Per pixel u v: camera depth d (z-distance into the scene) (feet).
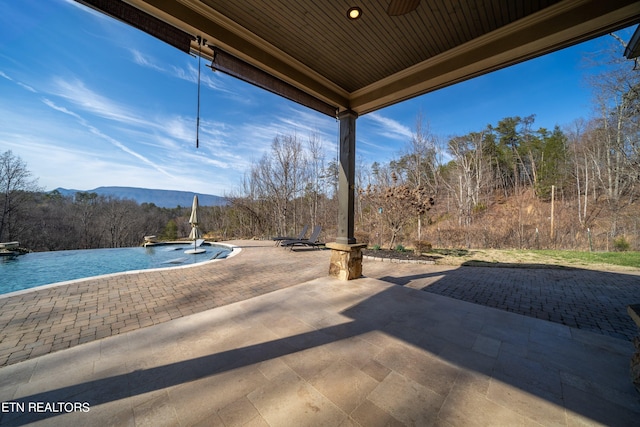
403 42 8.77
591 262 19.80
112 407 4.40
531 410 4.35
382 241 33.50
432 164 61.16
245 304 9.52
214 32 7.61
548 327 7.79
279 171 52.49
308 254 23.63
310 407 4.41
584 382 5.14
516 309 10.00
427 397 4.66
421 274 16.05
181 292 11.55
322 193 55.98
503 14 7.43
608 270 17.29
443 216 57.47
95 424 4.02
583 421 4.12
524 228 40.29
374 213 36.96
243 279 14.03
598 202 44.62
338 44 8.87
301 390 4.84
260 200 56.85
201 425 4.01
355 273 13.19
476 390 4.86
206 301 10.30
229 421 4.10
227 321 8.00
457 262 19.85
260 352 6.19
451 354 6.17
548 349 6.47
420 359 5.93
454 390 4.86
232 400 4.58
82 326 7.92
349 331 7.34
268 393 4.76
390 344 6.62
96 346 6.48
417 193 25.20
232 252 24.90
